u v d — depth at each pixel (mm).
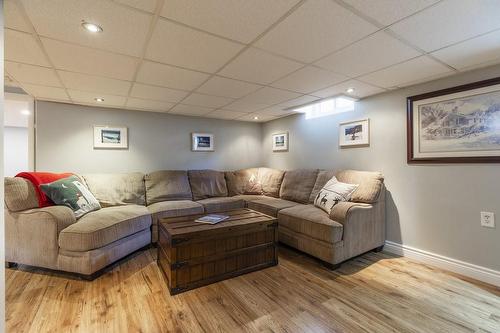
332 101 3393
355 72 2270
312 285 2105
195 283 2061
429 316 1682
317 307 1786
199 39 1672
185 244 2021
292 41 1708
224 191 4180
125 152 3709
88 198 2746
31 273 2291
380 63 2074
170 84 2582
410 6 1328
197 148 4312
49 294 1943
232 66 2127
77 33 1575
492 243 2121
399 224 2752
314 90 2805
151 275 2297
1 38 1185
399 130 2744
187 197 3752
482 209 2172
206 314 1705
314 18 1439
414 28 1547
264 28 1546
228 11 1368
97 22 1456
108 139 3574
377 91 2842
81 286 2074
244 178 4438
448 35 1628
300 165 4109
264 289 2043
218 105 3520
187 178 3941
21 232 2273
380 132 2922
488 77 2127
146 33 1588
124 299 1886
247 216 2658
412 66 2131
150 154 3908
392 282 2148
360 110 3143
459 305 1807
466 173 2266
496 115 2076
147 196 3525
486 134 2131
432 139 2471
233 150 4734
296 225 2727
